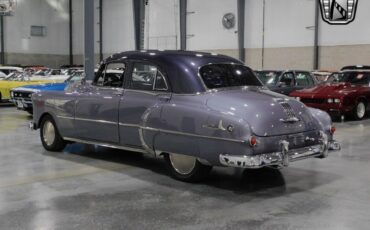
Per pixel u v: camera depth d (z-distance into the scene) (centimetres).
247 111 539
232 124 530
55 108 786
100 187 585
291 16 2566
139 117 633
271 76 1399
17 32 3684
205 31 2961
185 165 604
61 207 502
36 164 719
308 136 591
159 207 504
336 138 1011
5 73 2052
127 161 742
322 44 2455
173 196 546
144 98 634
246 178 636
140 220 462
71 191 565
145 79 645
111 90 689
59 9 3903
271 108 557
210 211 491
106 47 3625
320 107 1316
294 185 601
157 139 612
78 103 737
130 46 3422
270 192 567
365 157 789
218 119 541
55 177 635
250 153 525
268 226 445
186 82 596
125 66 677
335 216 476
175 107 589
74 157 772
